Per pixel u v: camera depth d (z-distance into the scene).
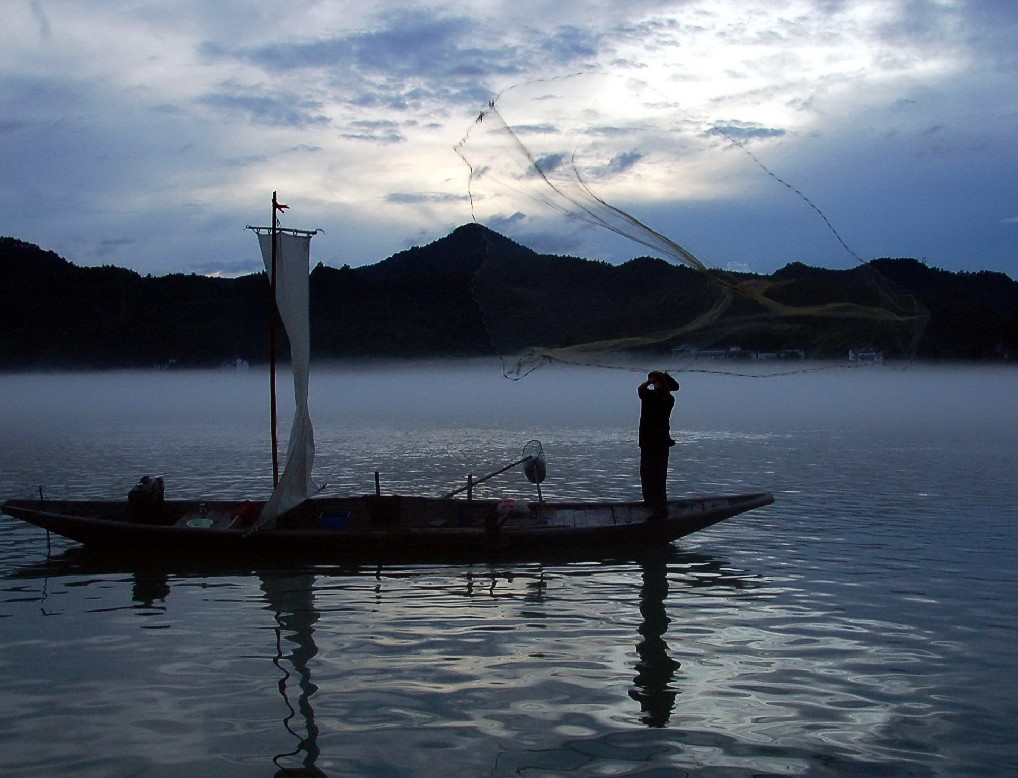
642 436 15.07
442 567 13.72
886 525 16.84
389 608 11.45
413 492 21.28
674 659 9.48
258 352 127.31
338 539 13.91
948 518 17.53
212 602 11.74
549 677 8.97
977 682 8.83
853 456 29.20
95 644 10.01
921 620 10.81
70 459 29.27
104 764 7.14
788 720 7.95
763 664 9.34
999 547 14.81
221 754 7.30
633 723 7.88
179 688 8.70
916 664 9.32
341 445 34.09
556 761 7.17
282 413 59.06
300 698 8.43
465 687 8.70
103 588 12.45
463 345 120.50
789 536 15.89
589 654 9.66
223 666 9.30
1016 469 25.52
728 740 7.55
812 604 11.53
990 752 7.34
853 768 7.07
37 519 13.72
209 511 15.23
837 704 8.29
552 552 14.34
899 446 32.69
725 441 34.97
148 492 14.70
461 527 14.91
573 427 44.09
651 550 14.81
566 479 23.62
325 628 10.59
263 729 7.76
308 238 14.11
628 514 15.34
